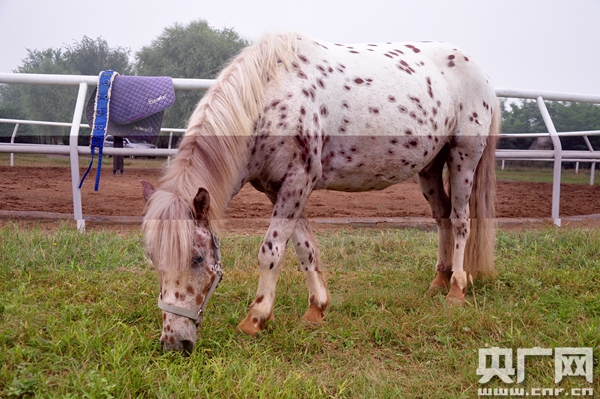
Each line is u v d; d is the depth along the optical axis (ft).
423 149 11.02
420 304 10.73
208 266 7.64
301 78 9.29
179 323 7.37
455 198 12.12
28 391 6.51
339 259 14.26
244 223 17.63
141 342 8.00
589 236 15.78
